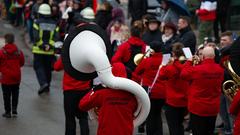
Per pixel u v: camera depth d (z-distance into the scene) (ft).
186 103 42.24
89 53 33.63
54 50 63.46
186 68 39.83
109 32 64.03
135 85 32.83
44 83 62.44
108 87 33.35
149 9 76.79
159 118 44.68
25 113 53.98
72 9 72.43
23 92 62.95
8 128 48.60
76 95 40.96
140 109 33.86
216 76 39.24
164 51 48.96
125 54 46.44
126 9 96.12
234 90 36.78
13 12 112.78
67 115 41.57
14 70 51.67
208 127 40.09
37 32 62.85
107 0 78.64
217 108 39.68
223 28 70.28
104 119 33.45
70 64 35.68
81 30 35.58
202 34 68.85
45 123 50.55
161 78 42.42
